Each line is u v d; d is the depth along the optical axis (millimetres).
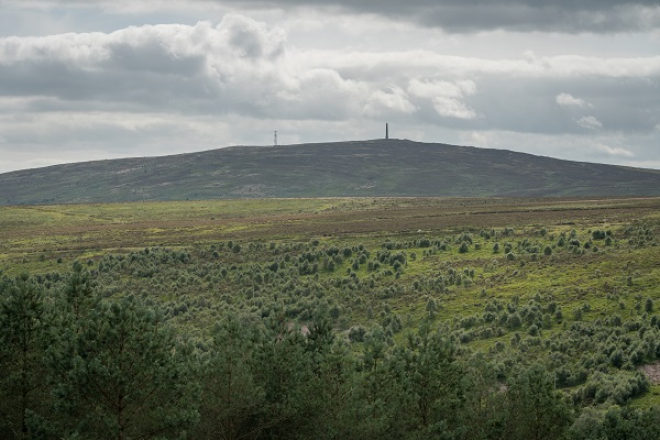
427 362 45375
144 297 129000
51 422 37344
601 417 58594
